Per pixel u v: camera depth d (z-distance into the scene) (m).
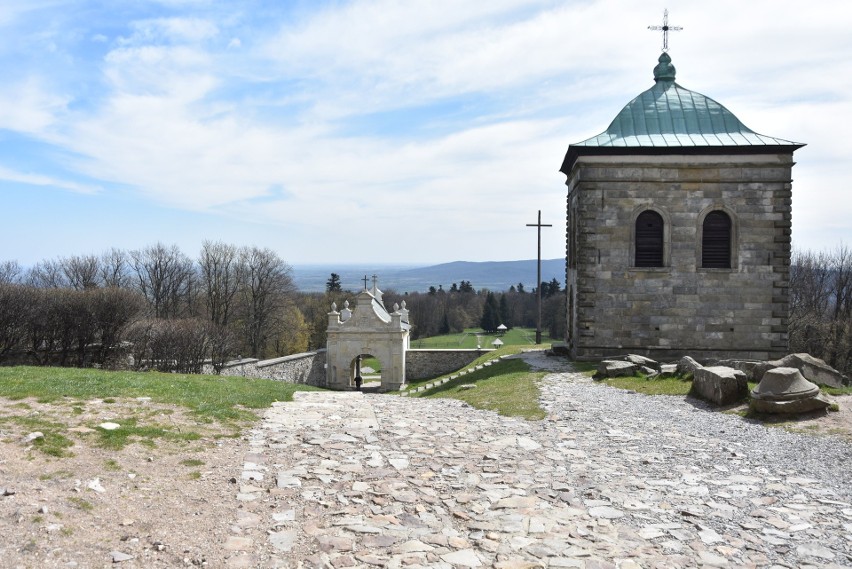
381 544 9.35
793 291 73.25
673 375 24.02
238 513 10.37
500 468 13.28
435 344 110.75
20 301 40.94
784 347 29.69
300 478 12.37
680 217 29.89
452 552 9.11
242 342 80.44
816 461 13.38
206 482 11.80
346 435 16.17
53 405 15.96
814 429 15.91
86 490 10.48
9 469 10.94
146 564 8.25
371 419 18.38
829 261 76.31
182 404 18.14
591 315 30.48
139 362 44.62
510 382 26.52
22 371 21.94
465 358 51.91
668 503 11.05
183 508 10.37
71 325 42.88
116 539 8.88
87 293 45.69
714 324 29.91
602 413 18.98
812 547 9.15
